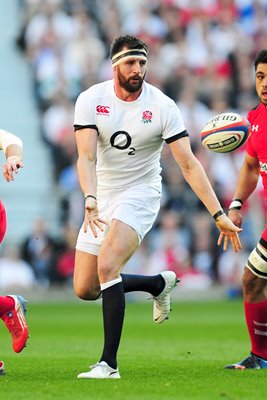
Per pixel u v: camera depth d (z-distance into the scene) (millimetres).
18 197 73938
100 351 34781
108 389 21328
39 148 80438
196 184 25188
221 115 26156
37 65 82125
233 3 87250
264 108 26328
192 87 80750
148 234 71688
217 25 85750
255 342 26828
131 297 73188
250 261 26344
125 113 25359
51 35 82625
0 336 43438
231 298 72625
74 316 58031
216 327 48344
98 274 24641
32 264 70000
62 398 19875
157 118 25312
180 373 25422
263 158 26516
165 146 72812
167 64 81375
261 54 25453
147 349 35438
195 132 77625
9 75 83812
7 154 23844
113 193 26125
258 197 71812
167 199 72250
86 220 24453
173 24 84125
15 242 71750
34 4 84250
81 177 24781
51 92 80625
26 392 20891
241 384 22359
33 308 65562
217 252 72375
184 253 71938
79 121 25266
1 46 84875
